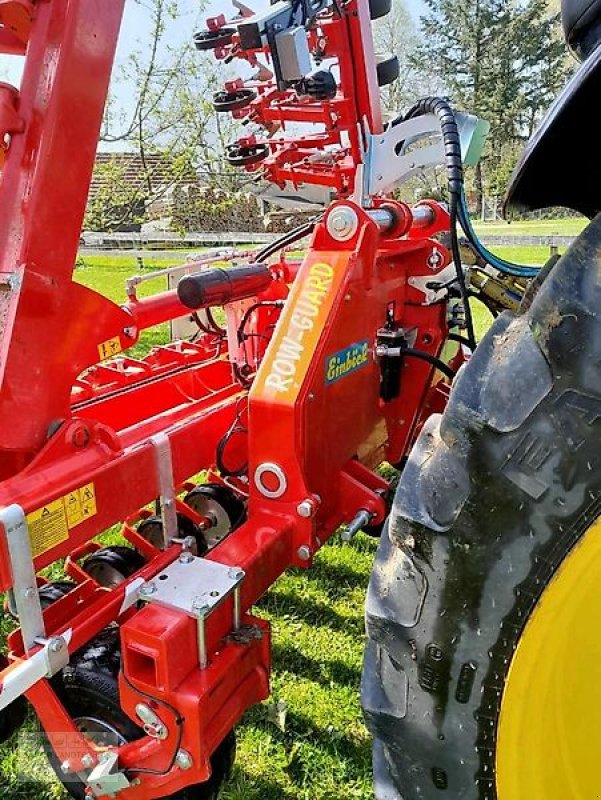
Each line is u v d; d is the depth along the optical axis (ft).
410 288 9.84
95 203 43.29
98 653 6.47
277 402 7.01
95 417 8.99
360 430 8.75
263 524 7.15
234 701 6.05
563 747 4.35
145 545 8.02
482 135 10.63
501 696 4.26
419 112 10.63
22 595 5.38
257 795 7.48
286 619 10.28
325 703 8.71
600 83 3.85
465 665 4.32
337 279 7.45
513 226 63.98
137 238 59.77
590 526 3.88
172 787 5.87
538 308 3.99
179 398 10.15
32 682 5.32
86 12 5.52
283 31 8.39
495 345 4.26
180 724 5.54
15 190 5.54
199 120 40.37
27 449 5.82
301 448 7.08
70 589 7.19
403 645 4.55
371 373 8.78
